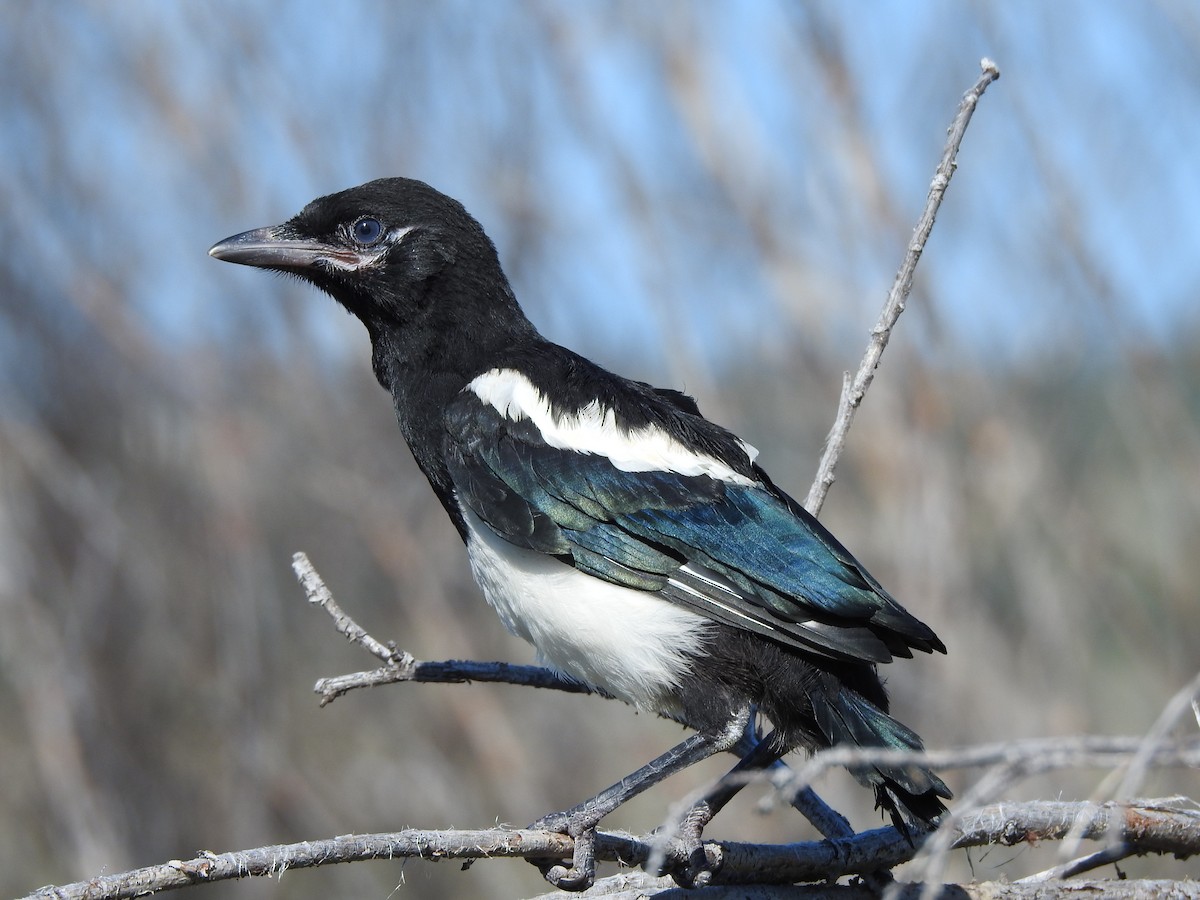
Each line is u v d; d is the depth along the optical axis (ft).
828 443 26.66
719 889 22.82
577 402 27.94
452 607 48.85
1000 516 41.70
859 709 23.94
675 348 41.37
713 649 25.58
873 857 22.88
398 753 49.29
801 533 25.72
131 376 49.44
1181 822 23.22
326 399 48.60
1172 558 41.75
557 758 48.96
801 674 24.89
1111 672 43.91
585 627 26.25
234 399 48.44
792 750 25.02
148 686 48.93
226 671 48.44
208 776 48.65
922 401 40.81
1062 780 40.70
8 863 47.70
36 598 48.29
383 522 48.19
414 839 19.97
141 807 48.24
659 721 49.34
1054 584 41.52
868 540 41.39
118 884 17.58
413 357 29.63
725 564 25.70
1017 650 41.32
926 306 40.68
